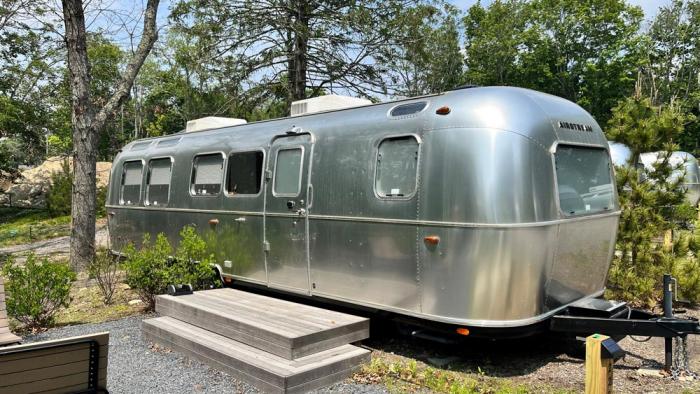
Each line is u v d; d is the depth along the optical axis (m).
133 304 8.01
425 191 5.00
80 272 10.66
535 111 5.00
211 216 7.81
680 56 38.69
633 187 7.23
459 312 4.80
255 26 17.16
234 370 4.73
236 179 7.40
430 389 4.47
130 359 5.36
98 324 6.88
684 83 37.16
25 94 20.39
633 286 7.00
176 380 4.73
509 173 4.67
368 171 5.57
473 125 4.82
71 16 10.66
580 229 5.29
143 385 4.62
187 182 8.37
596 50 36.38
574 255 5.26
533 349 5.62
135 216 9.68
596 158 5.71
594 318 4.84
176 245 8.62
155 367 5.09
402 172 5.27
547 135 4.96
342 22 16.86
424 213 4.99
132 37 11.98
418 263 5.06
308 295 6.28
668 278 4.93
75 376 2.91
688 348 5.67
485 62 36.59
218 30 16.91
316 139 6.23
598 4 35.84
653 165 7.53
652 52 37.88
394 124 5.43
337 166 5.90
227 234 7.50
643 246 7.16
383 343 5.92
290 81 17.41
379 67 17.77
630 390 4.47
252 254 7.06
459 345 5.79
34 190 29.36
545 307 4.97
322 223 6.03
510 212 4.62
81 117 10.88
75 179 10.88
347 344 5.05
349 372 4.69
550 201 4.87
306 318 5.27
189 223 8.29
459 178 4.79
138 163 9.77
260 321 5.15
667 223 7.27
